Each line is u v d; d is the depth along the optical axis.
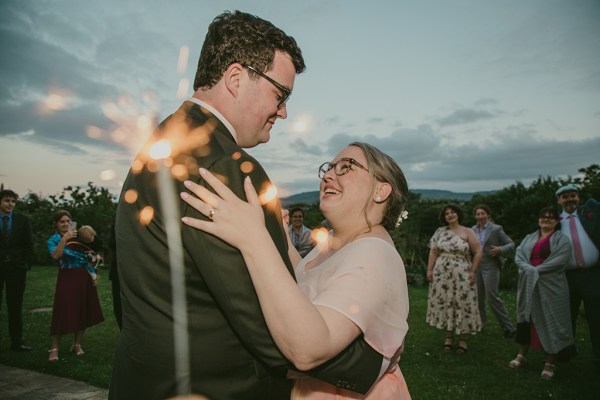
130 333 1.05
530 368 4.70
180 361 0.97
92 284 5.04
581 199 13.40
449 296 5.36
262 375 1.06
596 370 4.54
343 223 1.49
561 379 4.34
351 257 1.21
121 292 1.11
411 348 5.52
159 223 0.98
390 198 1.48
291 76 1.25
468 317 5.25
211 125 1.10
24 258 5.16
